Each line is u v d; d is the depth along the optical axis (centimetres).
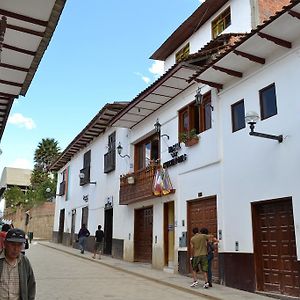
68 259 2047
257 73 1158
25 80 839
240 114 1228
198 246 1167
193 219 1414
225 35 1343
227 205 1222
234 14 1562
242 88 1216
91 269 1617
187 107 1542
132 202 1869
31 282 431
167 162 1606
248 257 1107
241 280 1120
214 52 1348
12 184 6238
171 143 1623
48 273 1444
